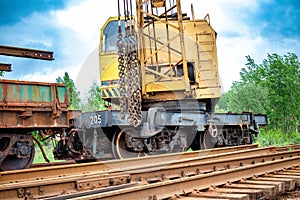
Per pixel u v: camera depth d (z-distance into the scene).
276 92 55.03
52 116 10.79
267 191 8.02
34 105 10.39
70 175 7.98
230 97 44.66
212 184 8.30
